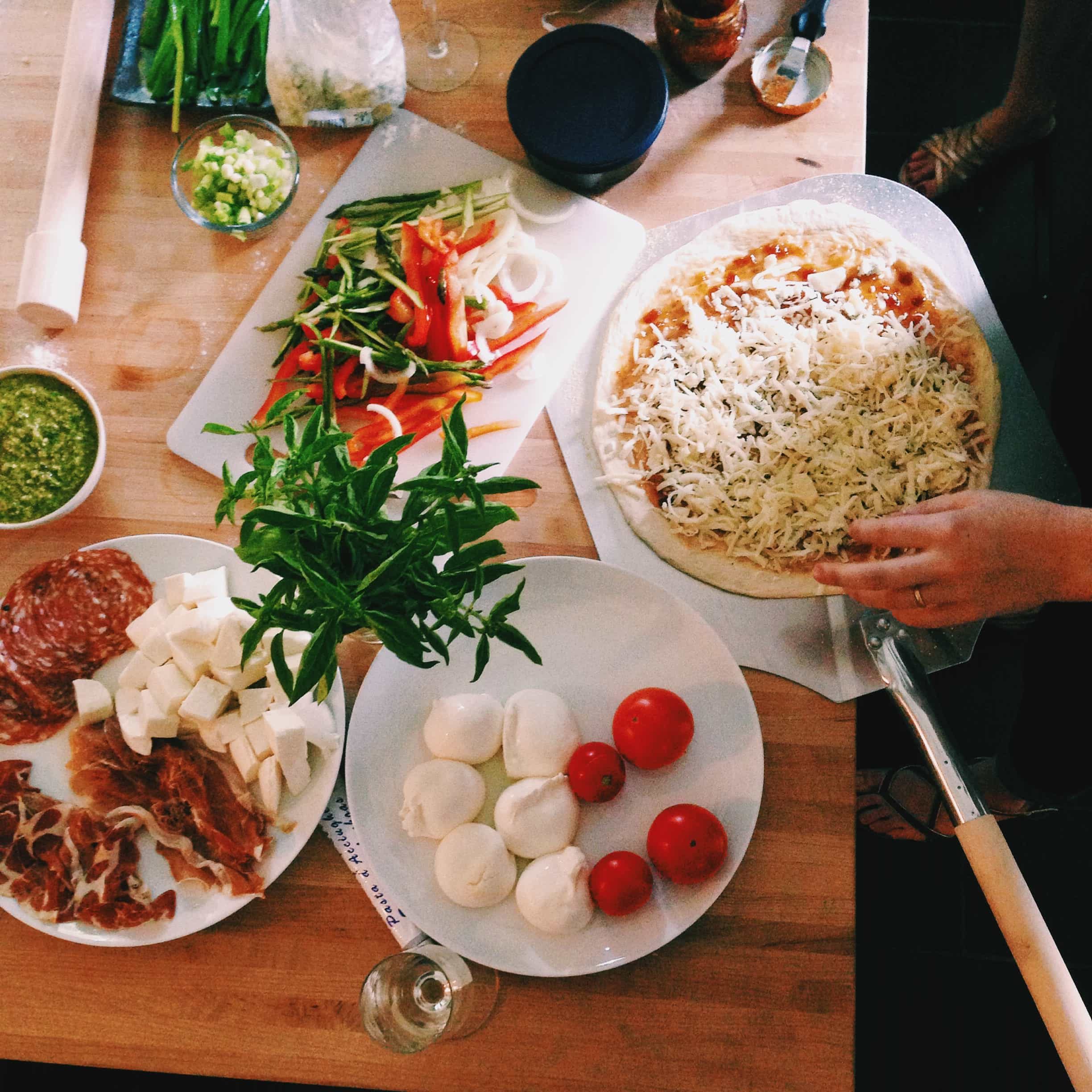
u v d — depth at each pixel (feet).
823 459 3.63
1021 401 3.79
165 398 3.84
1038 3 4.10
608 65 3.71
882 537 3.31
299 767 3.26
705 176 3.97
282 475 2.38
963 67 6.21
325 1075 3.24
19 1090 5.34
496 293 3.81
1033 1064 5.31
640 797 3.35
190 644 3.35
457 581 2.59
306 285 3.81
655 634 3.47
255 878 3.25
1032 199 5.66
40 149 4.06
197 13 3.84
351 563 2.36
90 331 3.90
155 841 3.38
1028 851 5.55
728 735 3.35
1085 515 3.16
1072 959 5.41
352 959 3.31
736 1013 3.21
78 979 3.32
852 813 3.34
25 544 3.74
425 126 4.03
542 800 3.18
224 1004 3.29
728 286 3.82
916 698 3.29
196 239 3.96
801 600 3.59
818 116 3.96
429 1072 3.23
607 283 3.90
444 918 3.18
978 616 3.33
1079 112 5.52
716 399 3.70
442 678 3.47
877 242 3.85
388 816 3.31
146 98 4.01
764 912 3.27
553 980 3.24
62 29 4.15
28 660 3.50
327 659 2.19
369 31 3.68
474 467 2.45
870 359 3.67
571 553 3.68
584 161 3.65
